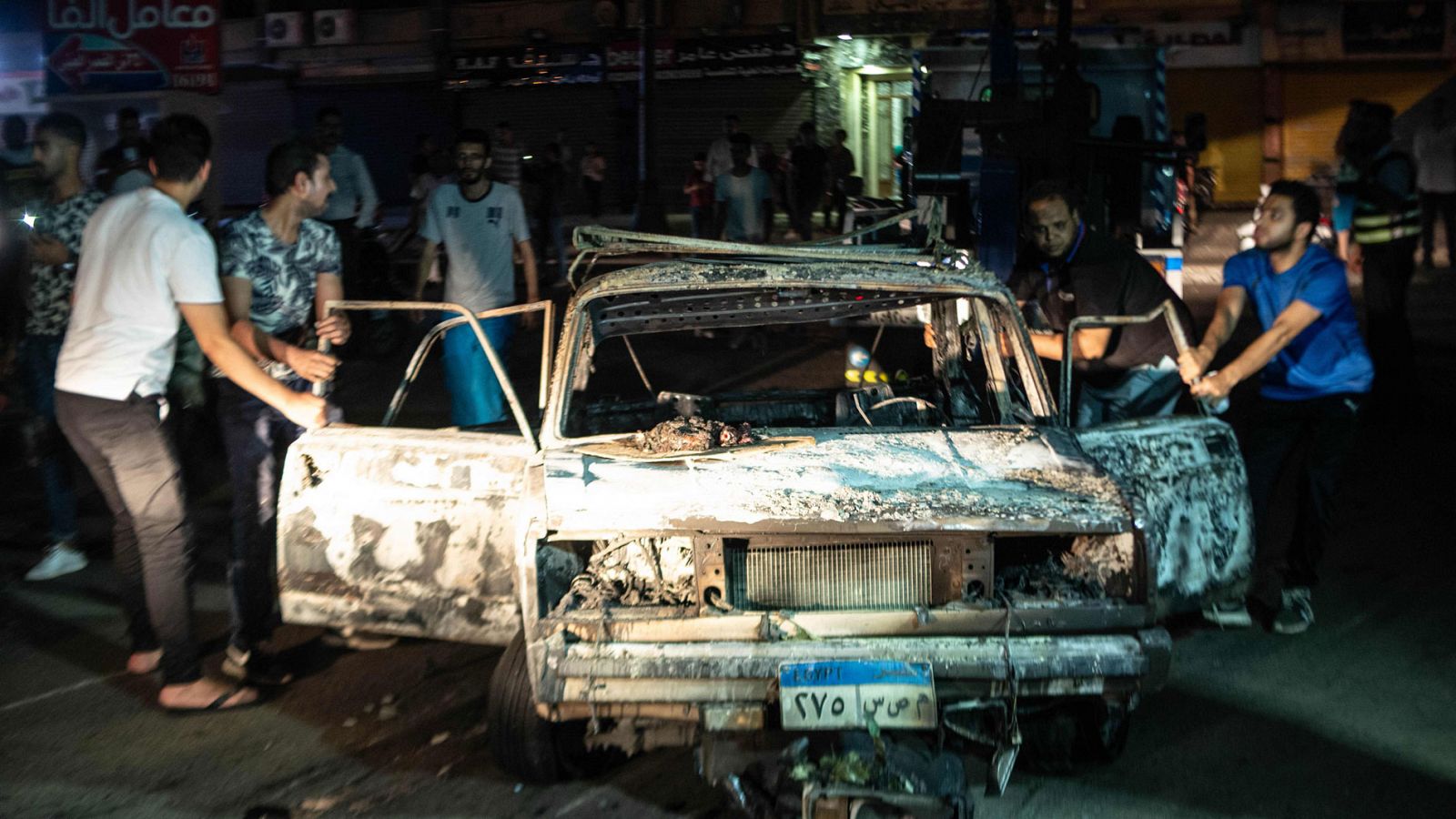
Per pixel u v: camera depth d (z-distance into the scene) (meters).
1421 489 7.12
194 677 4.47
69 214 5.70
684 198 30.11
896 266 4.56
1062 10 10.41
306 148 4.64
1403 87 26.75
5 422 8.04
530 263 6.75
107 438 4.25
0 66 24.72
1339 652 4.87
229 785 3.89
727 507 3.40
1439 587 5.58
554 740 3.76
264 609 4.66
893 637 3.34
